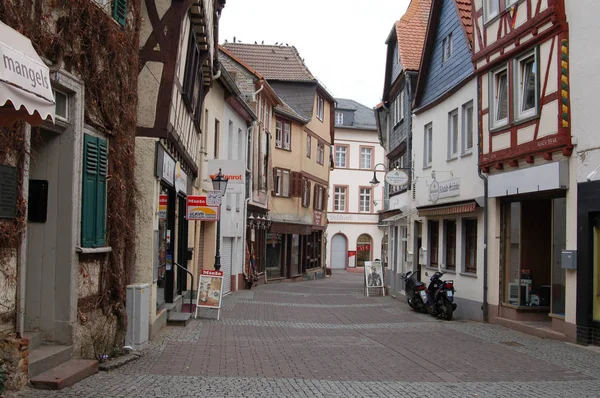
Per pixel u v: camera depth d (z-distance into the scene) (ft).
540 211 50.44
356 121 211.20
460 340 42.75
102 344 30.04
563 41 41.45
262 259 112.78
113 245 31.81
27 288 27.30
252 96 98.84
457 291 60.70
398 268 84.43
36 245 27.37
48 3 24.84
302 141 132.98
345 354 36.45
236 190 66.54
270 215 118.01
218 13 63.93
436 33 69.67
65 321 27.27
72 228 27.40
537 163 45.21
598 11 38.50
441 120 66.64
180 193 52.65
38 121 19.26
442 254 65.67
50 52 25.26
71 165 27.50
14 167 22.39
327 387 26.86
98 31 29.19
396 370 31.55
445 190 63.87
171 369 29.58
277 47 140.46
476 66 54.54
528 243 50.26
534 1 44.68
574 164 40.73
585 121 39.55
